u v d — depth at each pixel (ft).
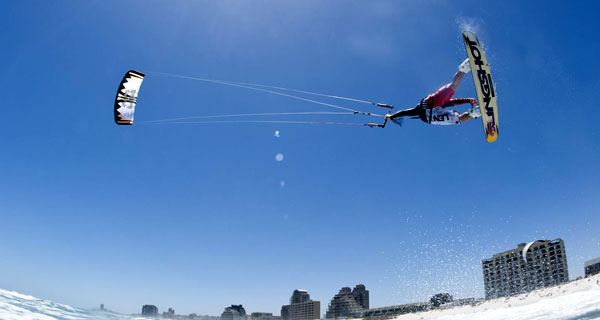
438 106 32.07
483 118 30.50
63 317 48.14
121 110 35.06
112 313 77.66
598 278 52.80
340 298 307.99
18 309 45.01
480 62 31.42
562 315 32.96
